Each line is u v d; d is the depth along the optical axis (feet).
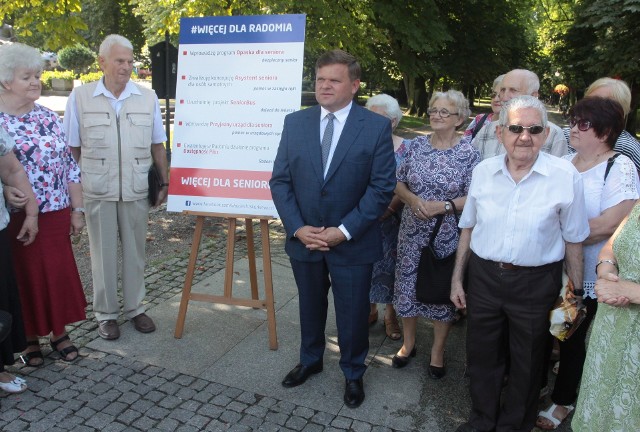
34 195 9.62
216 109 11.32
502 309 7.94
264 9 24.88
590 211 8.16
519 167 7.64
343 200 9.02
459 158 9.95
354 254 9.16
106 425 8.68
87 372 10.25
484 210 7.89
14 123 9.55
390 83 51.65
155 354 11.01
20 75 9.36
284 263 16.80
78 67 87.10
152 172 11.67
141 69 102.32
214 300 11.58
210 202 11.48
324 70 8.73
